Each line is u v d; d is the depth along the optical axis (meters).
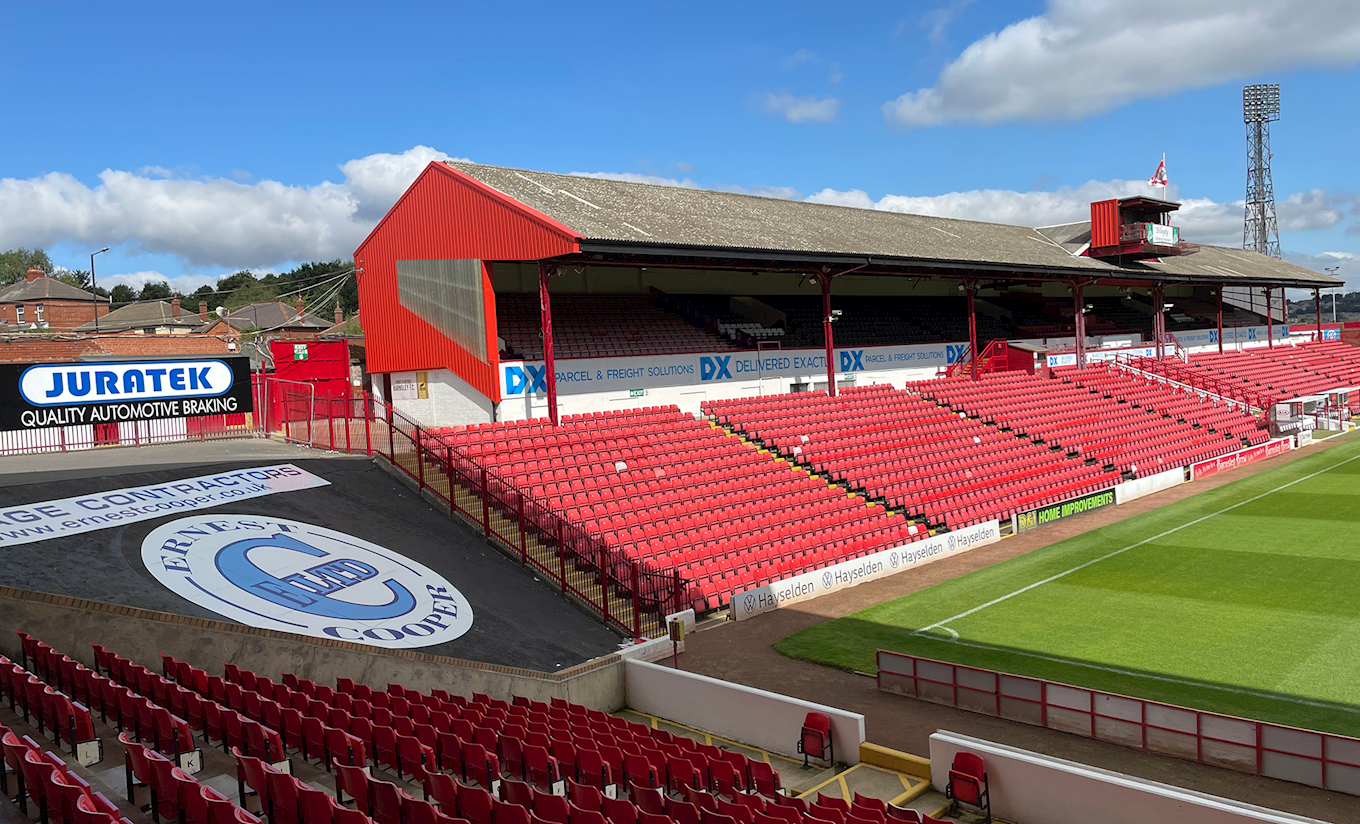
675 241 27.80
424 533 21.73
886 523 27.31
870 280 48.59
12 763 8.83
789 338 39.47
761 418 32.59
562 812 10.02
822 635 20.03
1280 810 11.66
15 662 13.47
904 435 34.19
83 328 71.06
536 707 15.17
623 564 21.44
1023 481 32.88
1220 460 38.56
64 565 16.03
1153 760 13.36
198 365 24.22
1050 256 46.91
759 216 36.75
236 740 11.19
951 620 20.58
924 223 47.38
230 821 8.21
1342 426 48.09
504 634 18.20
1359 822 11.29
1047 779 11.67
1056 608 20.95
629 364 31.12
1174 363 51.97
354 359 42.44
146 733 11.08
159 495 20.55
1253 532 27.02
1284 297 69.69
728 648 19.50
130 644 14.27
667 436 29.28
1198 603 20.64
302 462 24.61
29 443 24.47
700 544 23.73
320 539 20.08
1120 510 31.77
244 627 15.08
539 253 26.08
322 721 12.51
